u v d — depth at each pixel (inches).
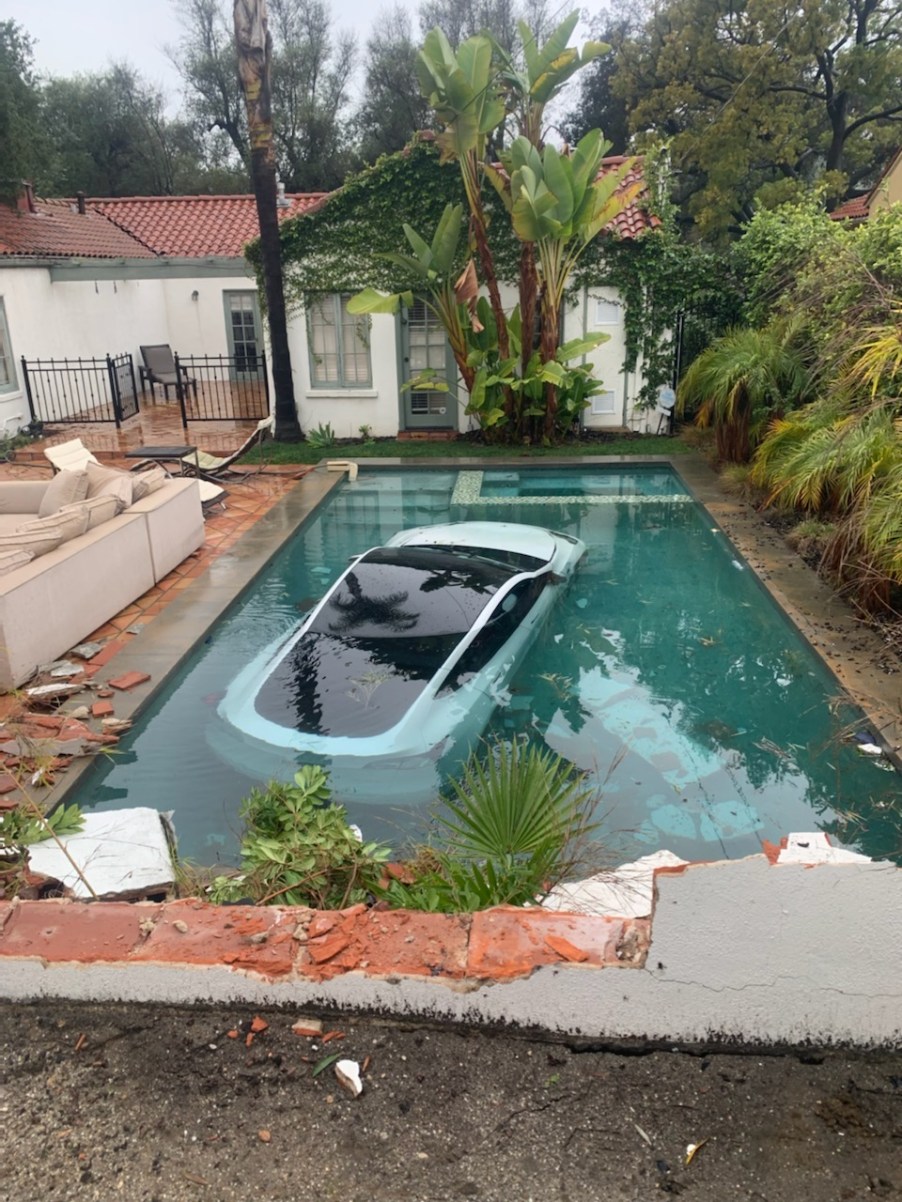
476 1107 87.3
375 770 185.3
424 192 588.4
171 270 660.7
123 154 1348.4
